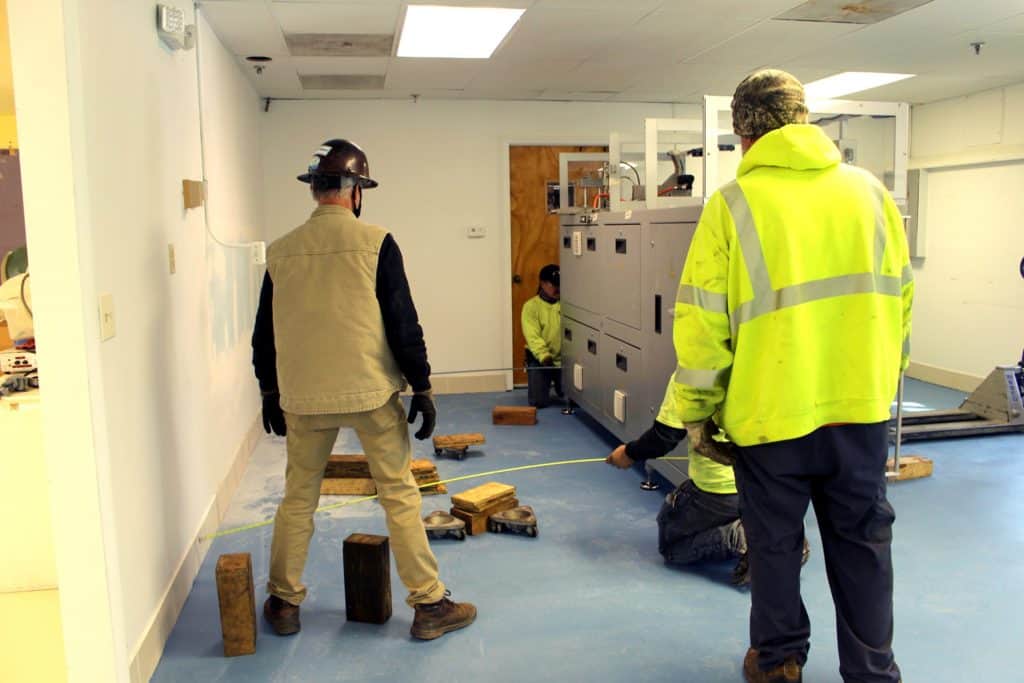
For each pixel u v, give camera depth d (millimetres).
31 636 2438
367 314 2232
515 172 6223
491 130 6055
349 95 5684
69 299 1841
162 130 2684
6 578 2760
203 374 3211
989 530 3129
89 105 1938
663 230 3461
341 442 4609
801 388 1744
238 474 3918
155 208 2545
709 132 3385
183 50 3025
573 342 5074
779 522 1836
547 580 2738
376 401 2234
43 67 1781
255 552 3045
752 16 3742
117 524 2027
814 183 1774
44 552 2775
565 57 4570
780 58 4648
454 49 4359
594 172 6000
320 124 5836
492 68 4848
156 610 2312
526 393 6086
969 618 2414
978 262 5836
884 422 1803
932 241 6309
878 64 4789
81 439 1877
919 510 3354
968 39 4207
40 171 1803
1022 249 5453
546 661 2221
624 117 6223
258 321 2385
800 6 3582
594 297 4562
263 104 5746
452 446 4246
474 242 6133
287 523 2375
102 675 1946
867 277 1750
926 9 3637
